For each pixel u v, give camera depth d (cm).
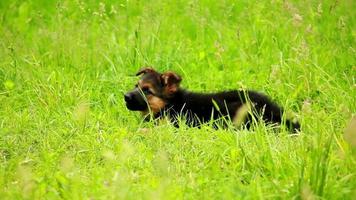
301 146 1053
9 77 1495
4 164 1104
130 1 1858
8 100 1404
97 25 1769
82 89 1449
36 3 1950
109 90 1473
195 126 1341
